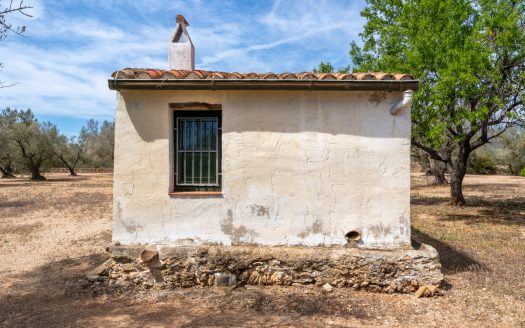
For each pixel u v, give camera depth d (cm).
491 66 1071
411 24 1275
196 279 571
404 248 568
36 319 477
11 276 677
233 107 579
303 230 577
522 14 1152
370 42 1512
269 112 578
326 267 559
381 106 573
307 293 545
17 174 4941
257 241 580
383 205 572
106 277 584
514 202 1678
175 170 601
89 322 466
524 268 676
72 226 1210
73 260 788
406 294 545
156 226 581
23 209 1602
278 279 564
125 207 582
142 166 581
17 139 3647
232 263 567
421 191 2309
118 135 582
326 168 576
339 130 576
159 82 550
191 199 581
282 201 579
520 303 515
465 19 1207
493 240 916
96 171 5750
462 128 1403
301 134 577
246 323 457
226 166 580
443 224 1161
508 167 4022
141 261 566
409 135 572
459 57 1056
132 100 580
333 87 551
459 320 464
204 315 482
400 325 452
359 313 483
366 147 574
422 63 1155
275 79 547
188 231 581
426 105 1196
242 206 580
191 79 549
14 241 985
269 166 580
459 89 1084
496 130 1559
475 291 558
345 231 573
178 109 598
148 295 549
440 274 547
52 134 4081
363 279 553
